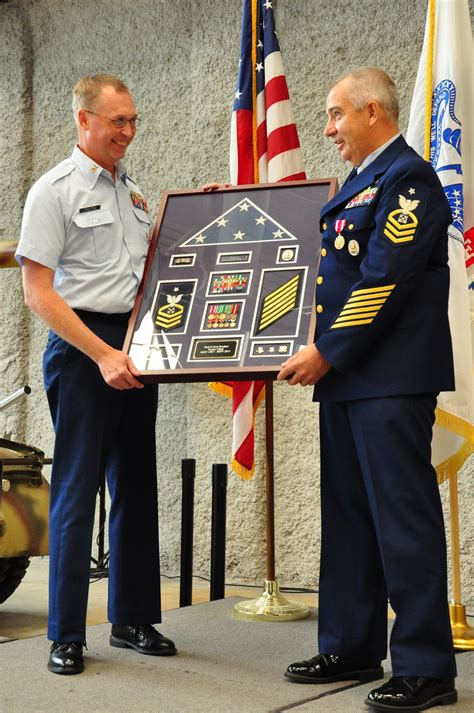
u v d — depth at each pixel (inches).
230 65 187.3
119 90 108.5
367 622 96.3
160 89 197.5
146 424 112.1
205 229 112.7
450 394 115.3
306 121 177.5
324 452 98.8
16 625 131.6
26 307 211.3
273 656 108.3
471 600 152.2
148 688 93.0
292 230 109.0
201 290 107.2
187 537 146.9
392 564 87.3
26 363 210.4
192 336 103.7
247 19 153.2
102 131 107.5
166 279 109.4
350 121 94.3
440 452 122.0
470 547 153.0
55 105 212.4
